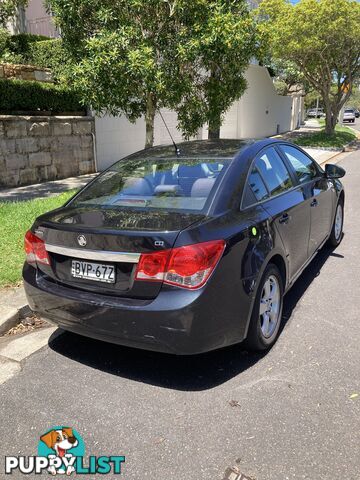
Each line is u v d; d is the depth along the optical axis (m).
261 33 7.31
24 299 4.11
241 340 3.06
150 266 2.73
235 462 2.38
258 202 3.49
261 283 3.21
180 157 3.80
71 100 11.17
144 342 2.81
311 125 42.25
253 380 3.08
